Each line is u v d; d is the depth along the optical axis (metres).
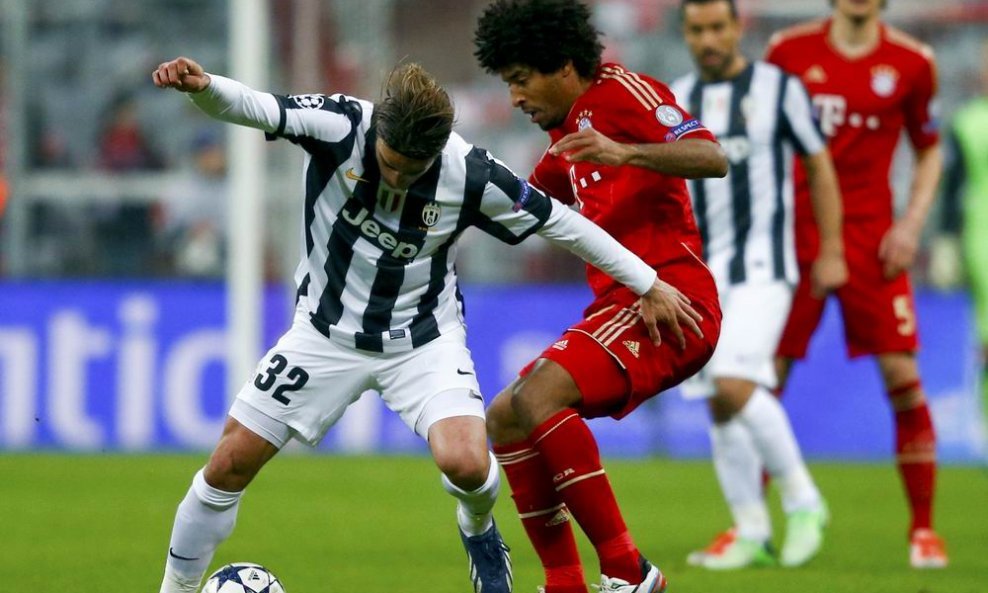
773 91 24.83
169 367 42.72
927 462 25.22
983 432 42.47
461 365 17.06
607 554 16.73
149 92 46.25
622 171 17.50
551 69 17.14
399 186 16.27
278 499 32.66
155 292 42.88
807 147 24.84
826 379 42.91
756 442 23.94
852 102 26.77
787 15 46.84
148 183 45.94
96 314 42.72
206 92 15.49
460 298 17.67
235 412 16.84
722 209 24.73
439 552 24.91
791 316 26.78
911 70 26.77
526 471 17.61
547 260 46.09
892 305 26.41
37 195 45.59
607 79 17.34
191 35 46.56
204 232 46.16
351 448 44.22
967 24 46.97
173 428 42.69
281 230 46.28
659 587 16.84
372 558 24.11
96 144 45.84
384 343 16.88
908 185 46.53
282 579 21.75
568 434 16.72
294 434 17.00
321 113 16.22
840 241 25.05
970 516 31.16
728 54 25.05
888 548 26.17
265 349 44.06
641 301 16.94
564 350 17.14
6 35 45.62
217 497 16.75
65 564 23.17
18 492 33.25
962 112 37.31
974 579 22.17
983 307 37.50
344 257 16.72
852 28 27.00
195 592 17.39
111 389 42.59
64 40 45.94
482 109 48.03
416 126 15.45
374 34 47.03
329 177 16.50
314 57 46.44
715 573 22.78
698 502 32.78
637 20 47.59
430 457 42.56
